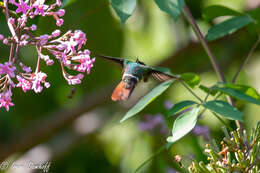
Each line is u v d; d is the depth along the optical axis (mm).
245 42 10797
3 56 9961
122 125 11930
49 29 7258
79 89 11883
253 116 9492
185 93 11180
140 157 10836
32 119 11805
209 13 6832
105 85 11609
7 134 11328
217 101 5203
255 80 11148
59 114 11336
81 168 12031
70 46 4719
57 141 12008
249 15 6863
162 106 11156
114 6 4812
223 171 4832
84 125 12273
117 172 11578
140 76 5676
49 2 5902
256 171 4879
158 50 11719
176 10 4734
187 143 7621
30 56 10273
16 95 11445
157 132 9469
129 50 11672
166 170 8602
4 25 9758
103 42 11234
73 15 9508
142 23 11641
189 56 11773
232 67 11562
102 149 12070
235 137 4988
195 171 4770
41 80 4625
